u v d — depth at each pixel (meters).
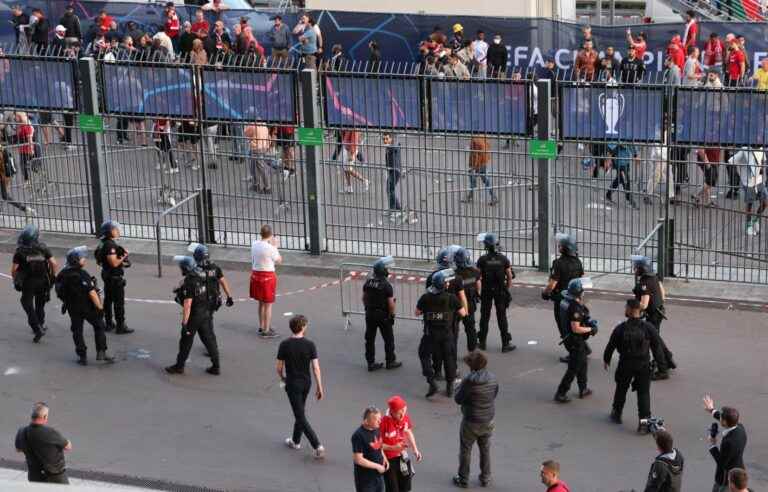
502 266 25.33
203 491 19.84
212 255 32.16
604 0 52.09
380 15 45.44
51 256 26.48
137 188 34.06
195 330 24.45
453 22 44.88
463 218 32.88
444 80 29.86
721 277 29.73
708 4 47.72
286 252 32.19
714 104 28.12
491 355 25.59
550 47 44.03
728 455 18.42
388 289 24.36
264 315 26.58
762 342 26.03
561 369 24.86
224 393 23.94
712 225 32.59
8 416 22.88
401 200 31.80
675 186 30.33
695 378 24.20
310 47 44.47
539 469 20.66
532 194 30.12
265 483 20.22
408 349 26.12
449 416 22.78
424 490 19.97
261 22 46.34
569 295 22.84
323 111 30.98
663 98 28.42
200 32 44.47
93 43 43.84
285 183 34.47
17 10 46.34
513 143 31.75
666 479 17.58
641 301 23.62
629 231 32.31
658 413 22.69
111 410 23.20
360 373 24.81
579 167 36.41
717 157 32.22
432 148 30.98
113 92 32.47
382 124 30.73
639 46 41.97
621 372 21.78
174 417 22.88
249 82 31.20
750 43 42.38
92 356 25.83
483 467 20.06
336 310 28.42
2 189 34.47
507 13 47.84
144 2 47.50
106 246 26.45
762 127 27.91
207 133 36.59
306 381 20.98
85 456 21.19
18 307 28.70
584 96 29.08
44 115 36.25
